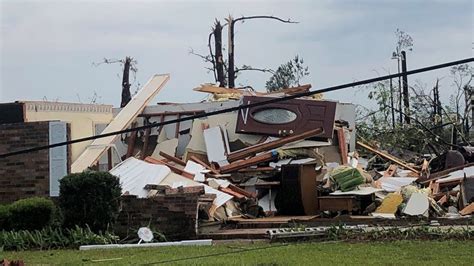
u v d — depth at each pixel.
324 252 13.13
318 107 24.47
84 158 22.72
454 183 21.25
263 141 24.09
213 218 18.23
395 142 33.03
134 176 19.55
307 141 23.77
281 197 20.11
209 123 24.70
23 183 17.94
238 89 29.17
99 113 25.34
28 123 17.92
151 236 16.03
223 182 20.45
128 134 25.12
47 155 17.78
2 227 15.73
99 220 15.96
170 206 17.08
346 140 25.77
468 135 37.47
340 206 18.97
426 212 18.14
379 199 19.34
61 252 14.16
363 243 14.38
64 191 16.03
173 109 25.53
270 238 15.41
